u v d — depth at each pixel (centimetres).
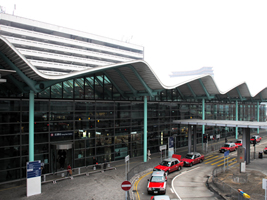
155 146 3572
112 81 3022
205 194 1942
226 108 5269
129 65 2517
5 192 1991
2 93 2206
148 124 3469
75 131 2648
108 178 2370
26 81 2009
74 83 2667
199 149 3991
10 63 1861
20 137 2280
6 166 2211
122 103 3127
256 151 3916
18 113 2281
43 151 2420
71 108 2630
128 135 3189
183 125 4112
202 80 3688
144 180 2353
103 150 2906
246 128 2922
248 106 6088
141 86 2925
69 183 2219
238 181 2186
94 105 2830
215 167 2867
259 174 2456
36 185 1948
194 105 4347
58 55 7650
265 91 5291
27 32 7062
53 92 2500
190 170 2750
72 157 2616
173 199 1811
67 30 8038
